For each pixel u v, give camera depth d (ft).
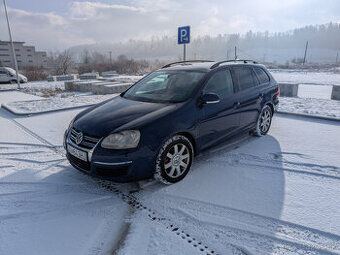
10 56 250.57
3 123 20.33
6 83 71.05
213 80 12.14
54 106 27.04
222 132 12.32
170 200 9.14
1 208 8.64
